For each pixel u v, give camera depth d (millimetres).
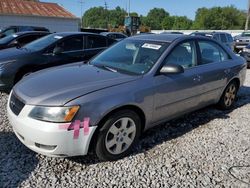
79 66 4254
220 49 5164
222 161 3590
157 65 3854
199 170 3371
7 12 25266
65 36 6895
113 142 3428
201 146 3969
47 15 27172
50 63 6512
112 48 4688
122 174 3230
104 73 3799
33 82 3561
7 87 6035
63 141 3043
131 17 35250
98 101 3178
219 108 5453
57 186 2980
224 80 5082
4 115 4840
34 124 3045
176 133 4371
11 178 3072
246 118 5141
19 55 6172
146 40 4438
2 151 3607
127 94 3412
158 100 3805
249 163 3568
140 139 4105
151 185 3057
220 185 3111
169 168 3385
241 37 20891
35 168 3279
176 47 4184
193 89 4344
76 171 3258
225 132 4473
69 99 3072
